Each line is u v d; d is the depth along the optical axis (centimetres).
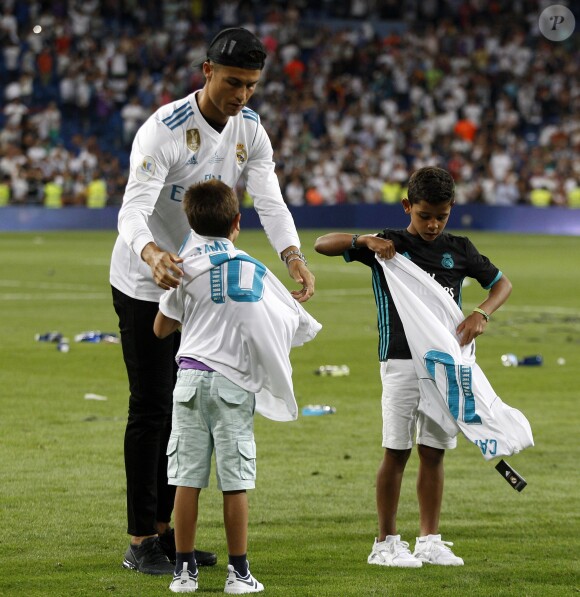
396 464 1758
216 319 1573
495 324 4928
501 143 13412
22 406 3047
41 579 1681
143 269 1759
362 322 4978
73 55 12888
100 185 11925
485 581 1675
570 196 12506
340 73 14000
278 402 1619
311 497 2200
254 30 13875
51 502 2138
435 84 14000
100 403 3103
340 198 12781
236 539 1570
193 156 1766
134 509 1758
